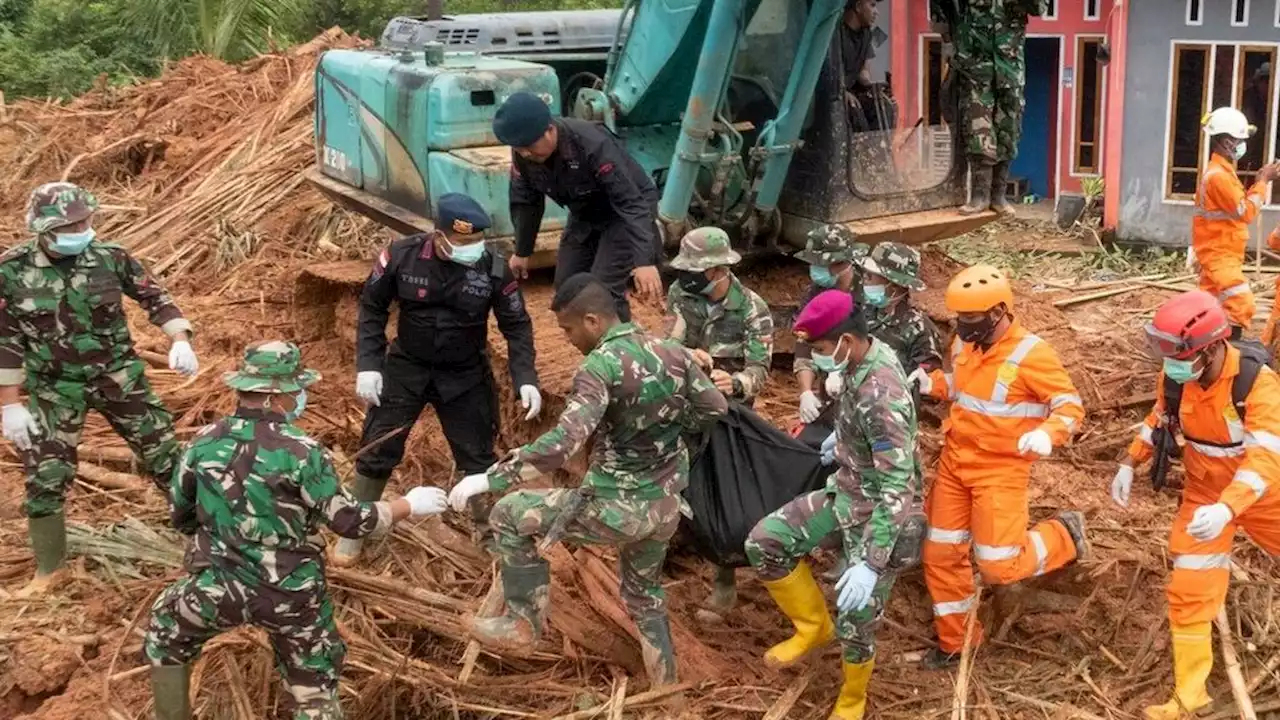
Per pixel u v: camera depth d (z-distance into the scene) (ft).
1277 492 16.21
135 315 30.32
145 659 17.24
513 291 18.43
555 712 16.47
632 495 15.31
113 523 20.83
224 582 14.19
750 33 24.54
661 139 25.59
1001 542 16.92
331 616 14.90
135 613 18.35
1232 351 15.84
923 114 43.65
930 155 25.45
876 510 14.88
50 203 17.80
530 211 20.58
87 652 17.70
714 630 18.40
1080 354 28.50
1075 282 35.96
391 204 25.35
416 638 18.26
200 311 30.83
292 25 72.64
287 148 39.22
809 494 16.30
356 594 18.58
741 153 24.94
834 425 18.40
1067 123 43.52
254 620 14.33
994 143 25.27
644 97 24.40
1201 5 39.42
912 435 15.17
